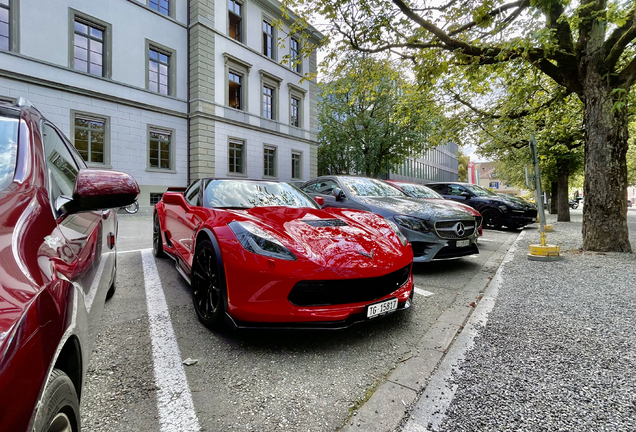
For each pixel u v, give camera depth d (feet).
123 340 7.64
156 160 50.75
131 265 15.07
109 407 5.19
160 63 51.24
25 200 3.78
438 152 190.19
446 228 14.08
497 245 23.08
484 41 18.52
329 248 7.74
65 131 40.98
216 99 55.83
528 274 13.69
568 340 7.64
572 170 42.86
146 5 48.85
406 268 8.79
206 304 8.47
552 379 6.07
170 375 6.22
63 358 3.34
